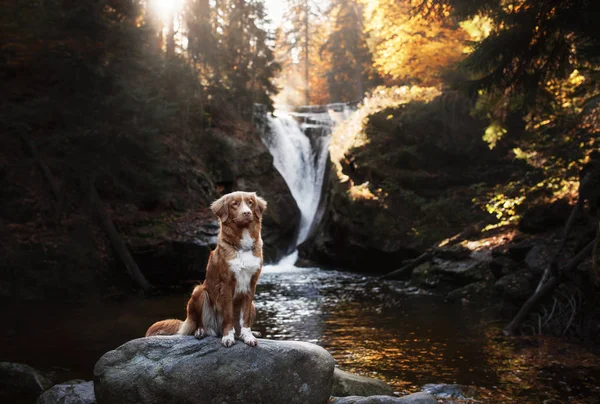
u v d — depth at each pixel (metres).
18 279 15.45
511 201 15.63
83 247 16.83
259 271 4.91
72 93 17.80
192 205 22.11
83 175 18.06
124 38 17.41
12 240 15.97
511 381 7.46
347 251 23.03
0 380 7.38
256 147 28.92
